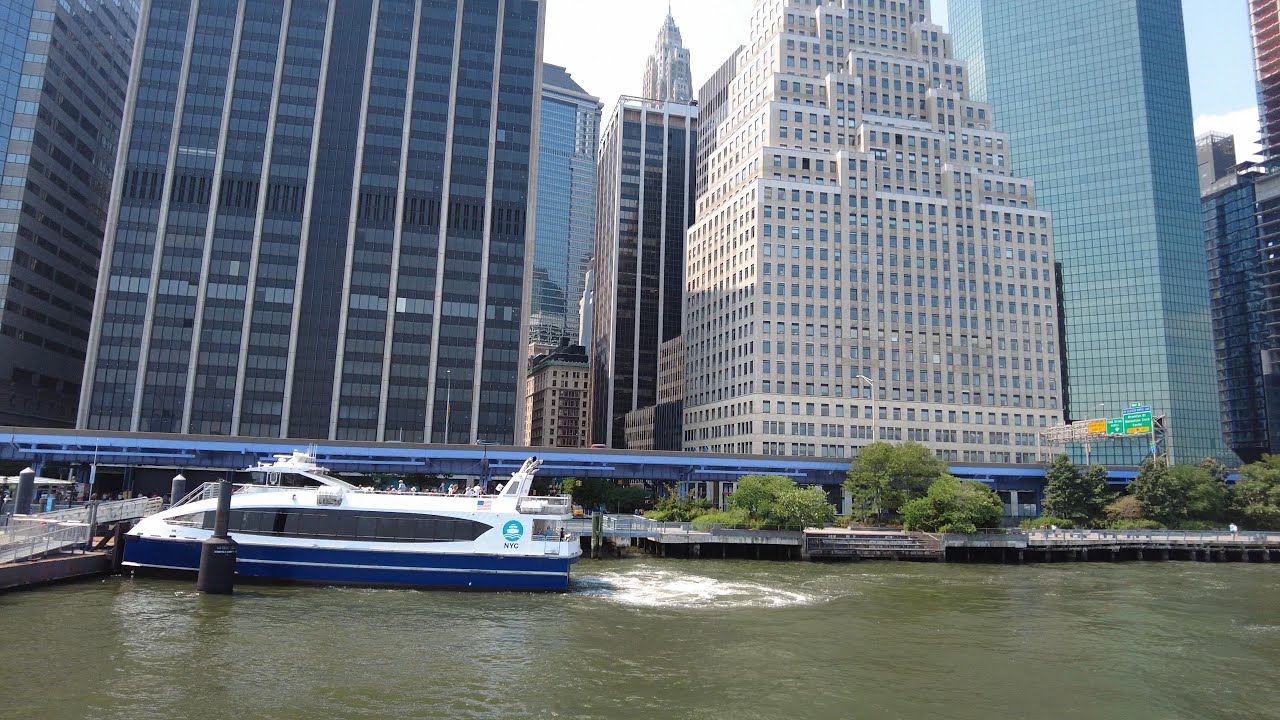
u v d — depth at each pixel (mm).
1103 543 88375
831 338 148375
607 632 39906
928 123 164625
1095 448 189125
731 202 162250
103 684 27875
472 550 51062
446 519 51281
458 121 148875
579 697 28703
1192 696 31094
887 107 166500
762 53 169500
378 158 143375
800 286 149125
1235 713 29062
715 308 165625
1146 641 40969
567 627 40812
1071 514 109125
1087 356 194250
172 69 137625
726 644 38000
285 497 50312
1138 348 189875
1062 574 72750
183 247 132250
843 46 169875
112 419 125188
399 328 138875
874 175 157375
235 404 129000
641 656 35156
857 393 147500
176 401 127625
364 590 48875
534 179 151125
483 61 152000
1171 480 105938
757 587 57344
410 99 146125
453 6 152000
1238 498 109688
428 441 136375
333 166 141125
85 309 159125
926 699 29984
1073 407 193750
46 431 88125
